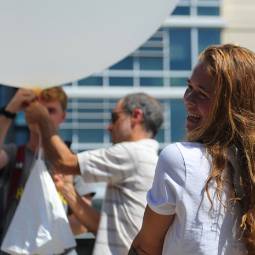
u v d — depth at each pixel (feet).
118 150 16.25
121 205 16.24
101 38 14.48
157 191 10.05
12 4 13.58
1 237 16.94
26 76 14.92
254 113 10.03
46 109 16.25
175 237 9.87
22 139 25.63
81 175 16.15
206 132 10.18
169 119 28.76
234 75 10.02
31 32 13.98
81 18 14.02
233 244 9.80
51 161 16.03
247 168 9.80
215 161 9.86
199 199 9.76
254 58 10.27
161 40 28.96
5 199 17.26
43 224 15.28
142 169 16.20
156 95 28.96
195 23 29.14
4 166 17.37
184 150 10.02
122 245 15.98
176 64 29.14
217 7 29.30
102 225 16.40
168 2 14.67
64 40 14.25
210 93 10.19
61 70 14.84
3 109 16.49
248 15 29.43
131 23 14.53
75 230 18.07
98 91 28.81
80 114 28.78
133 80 28.94
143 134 17.25
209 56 10.33
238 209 9.87
